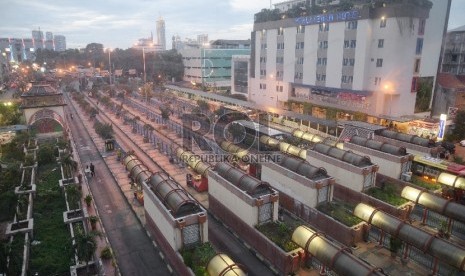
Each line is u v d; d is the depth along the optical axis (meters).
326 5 70.50
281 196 34.12
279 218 30.73
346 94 67.44
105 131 59.41
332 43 67.62
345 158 35.47
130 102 100.19
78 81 144.12
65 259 24.72
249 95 93.44
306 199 30.88
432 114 67.19
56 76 149.12
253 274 24.27
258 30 86.38
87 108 84.50
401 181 36.44
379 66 61.38
